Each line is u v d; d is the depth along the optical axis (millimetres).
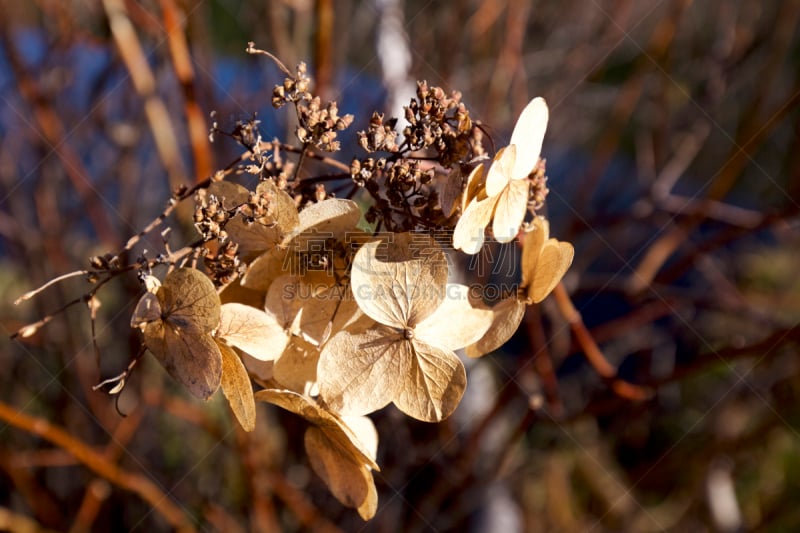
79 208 518
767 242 874
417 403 245
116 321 512
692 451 662
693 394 718
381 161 251
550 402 396
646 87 613
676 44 577
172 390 534
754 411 650
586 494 690
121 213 487
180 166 417
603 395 393
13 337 249
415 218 251
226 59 568
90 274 250
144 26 407
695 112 583
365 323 247
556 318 402
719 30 533
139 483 391
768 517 636
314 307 247
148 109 392
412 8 534
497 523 447
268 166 259
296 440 477
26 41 537
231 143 433
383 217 252
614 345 663
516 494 608
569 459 669
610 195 603
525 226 262
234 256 243
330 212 244
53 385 541
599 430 708
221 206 247
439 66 505
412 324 246
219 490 546
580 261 549
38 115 443
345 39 485
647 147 554
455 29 487
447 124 255
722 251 715
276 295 247
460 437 445
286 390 242
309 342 247
